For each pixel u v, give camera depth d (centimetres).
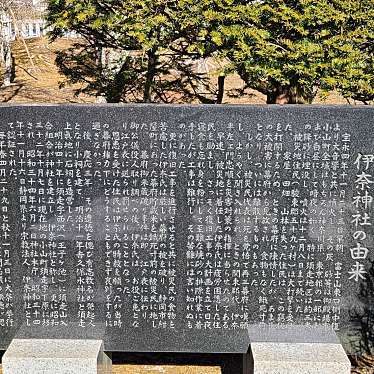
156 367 434
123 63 737
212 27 529
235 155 373
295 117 368
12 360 369
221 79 718
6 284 390
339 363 364
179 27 538
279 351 377
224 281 389
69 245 385
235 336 396
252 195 377
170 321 396
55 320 395
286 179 375
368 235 381
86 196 379
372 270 386
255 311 392
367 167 373
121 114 370
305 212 379
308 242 382
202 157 374
